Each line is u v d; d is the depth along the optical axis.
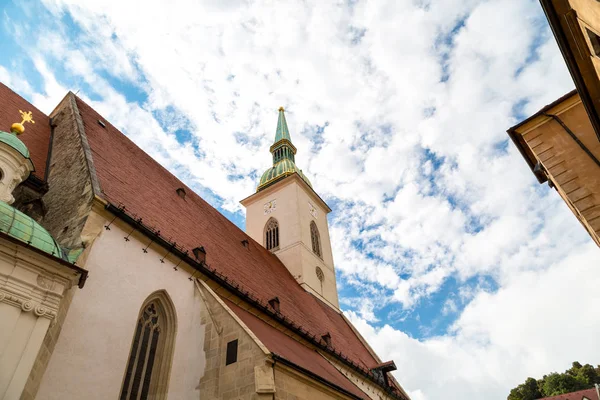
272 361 16.52
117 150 26.30
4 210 13.23
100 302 16.64
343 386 21.75
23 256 12.25
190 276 21.92
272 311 25.75
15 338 11.27
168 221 24.00
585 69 11.70
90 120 26.70
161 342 19.19
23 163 16.72
